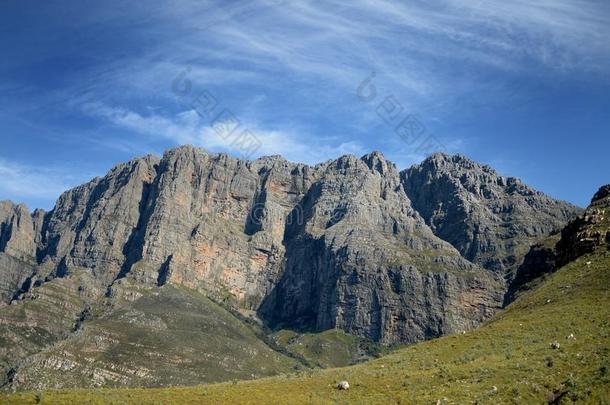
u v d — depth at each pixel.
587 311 94.06
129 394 73.44
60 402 65.81
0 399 65.62
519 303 122.94
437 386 71.94
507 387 66.19
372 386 76.12
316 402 70.00
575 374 65.56
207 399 71.75
